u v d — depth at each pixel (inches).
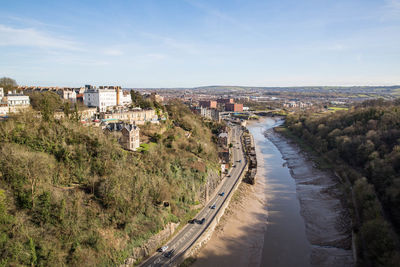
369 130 6363.2
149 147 4579.2
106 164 3312.0
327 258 3169.3
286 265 3078.2
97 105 6358.3
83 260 2391.7
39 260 2188.7
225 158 6314.0
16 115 3602.4
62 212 2476.6
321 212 4237.2
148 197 3309.5
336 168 5915.4
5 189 2470.5
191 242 3184.1
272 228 3850.9
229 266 3029.0
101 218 2783.0
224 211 4138.8
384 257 2736.2
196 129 7175.2
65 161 3090.6
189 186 4131.4
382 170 4505.4
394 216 3587.6
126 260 2672.2
